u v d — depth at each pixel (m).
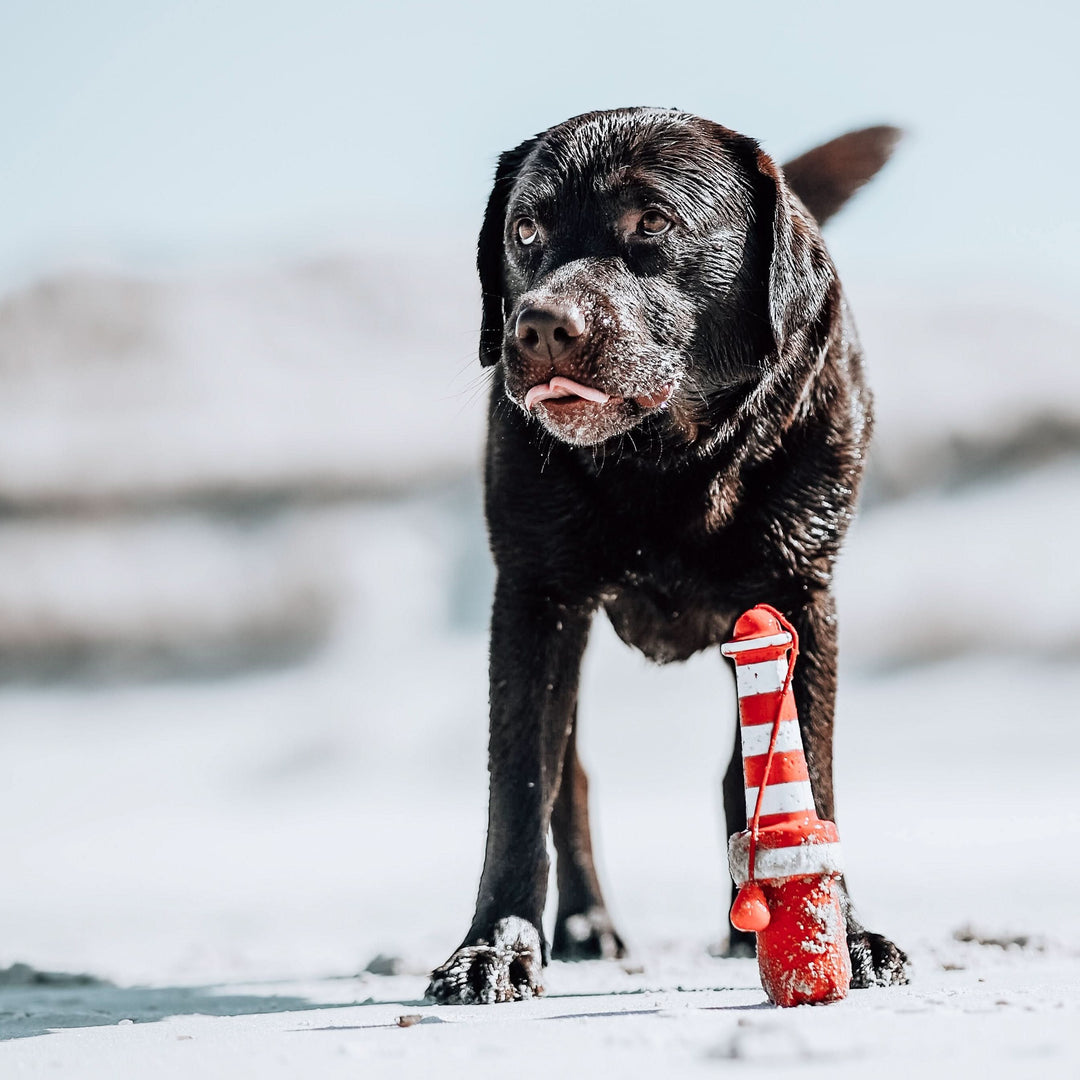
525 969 4.39
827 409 5.06
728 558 5.06
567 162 4.88
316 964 6.88
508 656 4.95
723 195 4.92
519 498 4.98
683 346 4.86
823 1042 2.94
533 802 4.76
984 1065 2.70
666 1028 3.37
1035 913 7.70
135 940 9.12
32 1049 3.57
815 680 5.04
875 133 6.52
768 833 3.76
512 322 4.62
